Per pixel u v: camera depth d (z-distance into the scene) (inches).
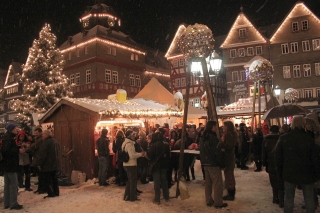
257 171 396.8
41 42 1107.9
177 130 379.2
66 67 1558.8
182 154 267.0
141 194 287.1
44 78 1090.1
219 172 227.8
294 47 1293.1
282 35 1314.0
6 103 2069.4
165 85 1913.1
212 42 269.6
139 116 428.8
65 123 419.2
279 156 171.9
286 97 709.3
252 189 285.1
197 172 409.4
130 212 224.2
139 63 1696.6
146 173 347.9
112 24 1673.2
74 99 421.1
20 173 347.9
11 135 253.1
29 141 338.3
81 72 1492.4
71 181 378.6
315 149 163.0
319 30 1261.1
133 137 262.8
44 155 282.0
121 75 1557.6
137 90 1652.3
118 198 268.4
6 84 2075.5
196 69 349.4
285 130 247.3
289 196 169.9
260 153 396.8
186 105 272.7
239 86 847.7
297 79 1274.6
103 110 374.3
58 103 417.4
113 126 446.3
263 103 639.1
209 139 227.9
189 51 266.8
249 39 1365.7
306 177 162.4
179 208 230.5
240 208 223.0
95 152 385.1
